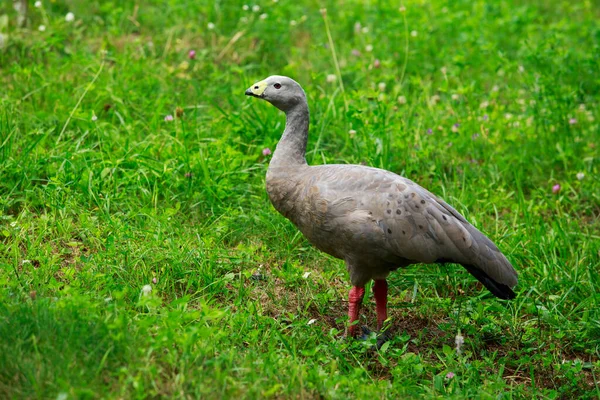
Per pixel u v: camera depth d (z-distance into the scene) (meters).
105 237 10.56
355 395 7.97
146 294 7.99
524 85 15.84
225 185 11.69
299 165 9.59
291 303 10.09
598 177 13.38
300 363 8.38
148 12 17.30
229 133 12.95
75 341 7.62
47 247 9.98
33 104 13.56
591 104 15.40
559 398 8.89
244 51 16.38
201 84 14.55
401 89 15.11
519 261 11.20
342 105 13.88
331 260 11.09
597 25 18.91
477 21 18.09
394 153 13.06
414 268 10.91
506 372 9.35
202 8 17.00
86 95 13.69
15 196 11.12
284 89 9.65
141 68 14.47
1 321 7.72
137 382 7.09
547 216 12.70
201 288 9.90
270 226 11.29
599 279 10.77
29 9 16.48
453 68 16.30
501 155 13.91
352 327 9.44
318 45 15.23
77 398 6.88
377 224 8.84
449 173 13.36
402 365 8.77
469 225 9.25
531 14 18.61
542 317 10.15
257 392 7.54
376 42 17.00
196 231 10.84
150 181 11.69
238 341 8.66
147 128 13.12
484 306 10.20
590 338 9.88
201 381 7.52
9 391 7.11
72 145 12.09
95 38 16.08
